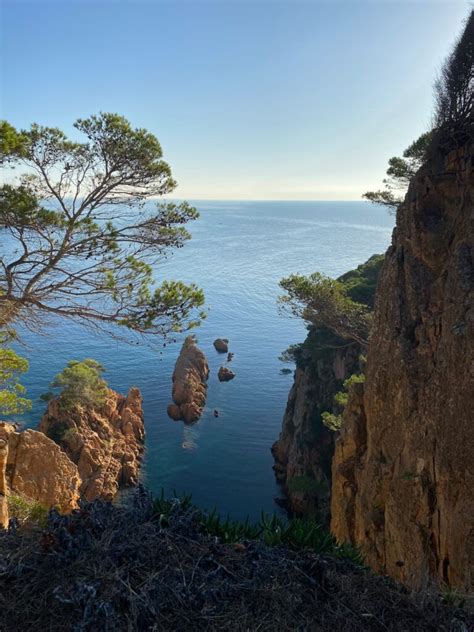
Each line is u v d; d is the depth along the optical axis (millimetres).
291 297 31547
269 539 7340
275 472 53031
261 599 5805
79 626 4895
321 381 47312
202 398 70438
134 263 18062
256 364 89875
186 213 18844
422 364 14805
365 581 6699
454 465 12414
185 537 6523
